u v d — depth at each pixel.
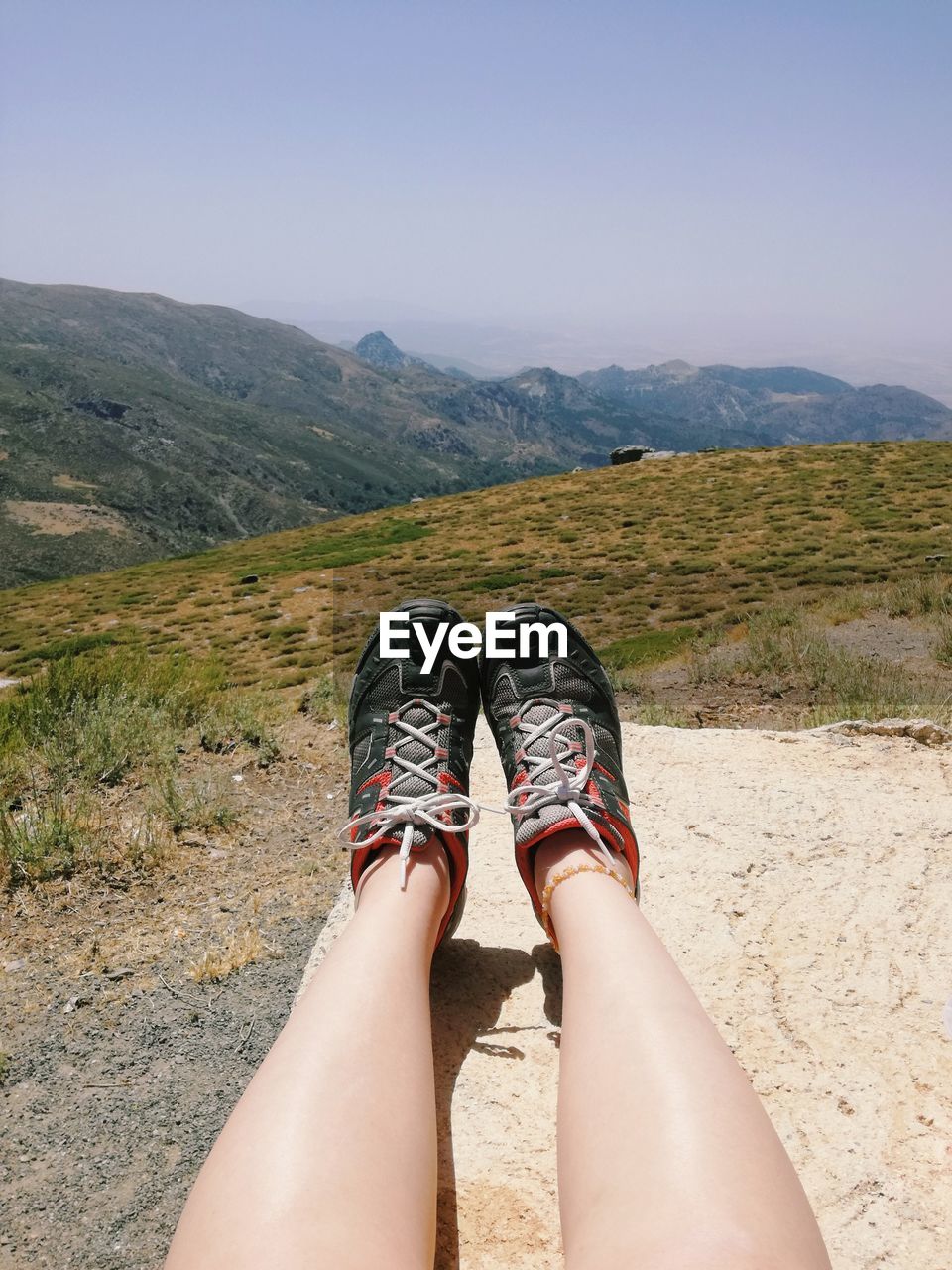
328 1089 0.79
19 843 3.36
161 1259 1.73
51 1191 1.92
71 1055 2.37
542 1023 1.44
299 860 3.43
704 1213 0.63
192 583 44.81
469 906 1.84
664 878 1.90
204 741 4.76
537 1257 1.04
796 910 1.74
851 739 2.81
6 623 40.00
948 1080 1.27
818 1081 1.29
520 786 1.51
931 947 1.59
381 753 1.65
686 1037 0.82
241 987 2.62
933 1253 1.01
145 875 3.33
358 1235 0.66
